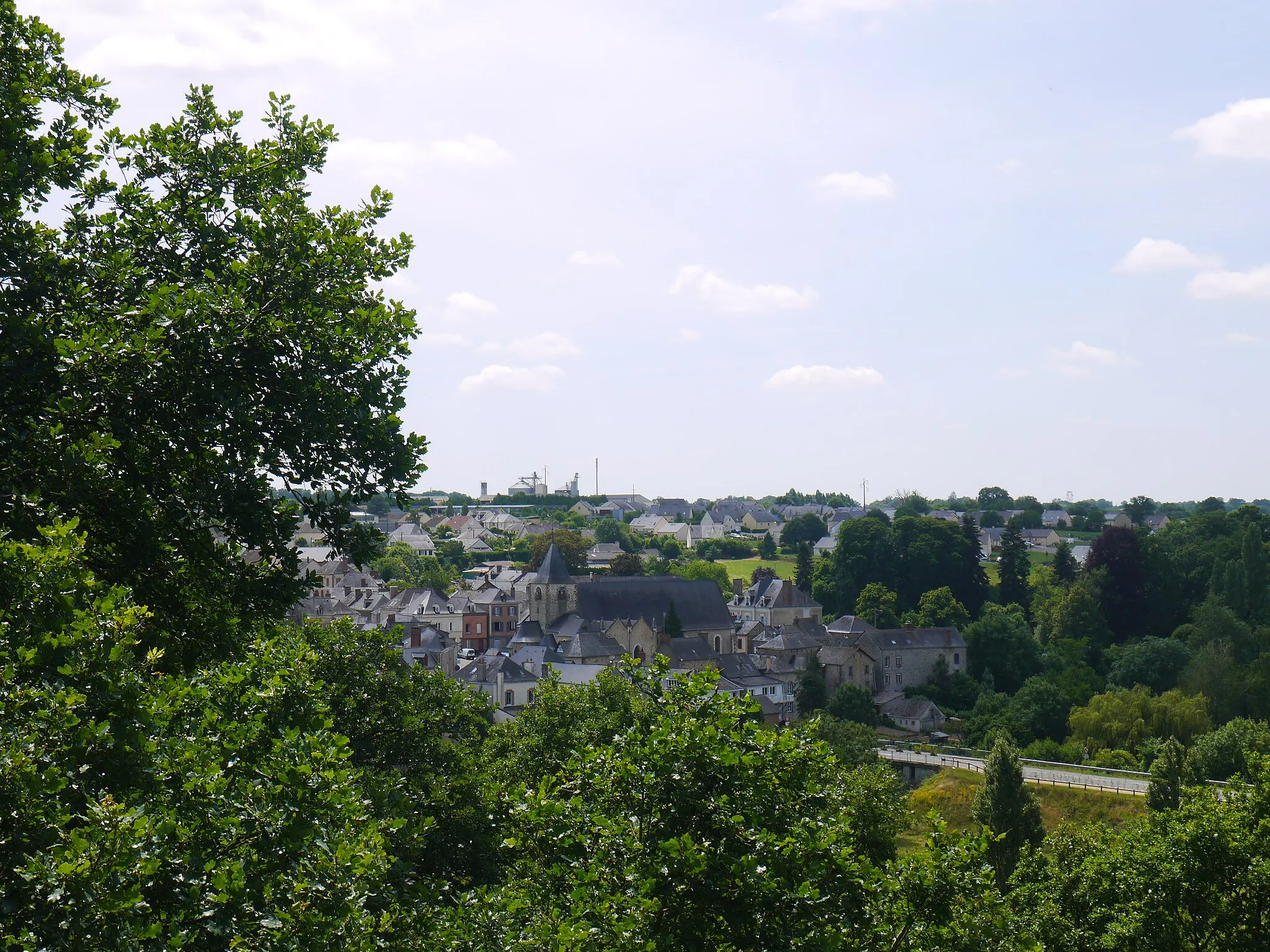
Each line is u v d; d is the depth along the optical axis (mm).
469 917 19594
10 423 17828
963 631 143500
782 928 17781
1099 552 153875
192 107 23875
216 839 14125
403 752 42062
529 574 188500
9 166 18812
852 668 136375
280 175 23734
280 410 20812
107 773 13211
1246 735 90188
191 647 21125
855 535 177375
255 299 21094
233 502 20172
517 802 19109
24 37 21219
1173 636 135500
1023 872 40375
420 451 21781
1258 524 172750
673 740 19172
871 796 45812
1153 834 34906
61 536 14289
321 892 13992
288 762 15344
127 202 21984
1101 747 102812
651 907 16609
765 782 19438
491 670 123562
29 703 12789
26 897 11219
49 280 19547
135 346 17594
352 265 22734
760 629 161000
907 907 20891
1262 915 31516
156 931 11227
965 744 114562
